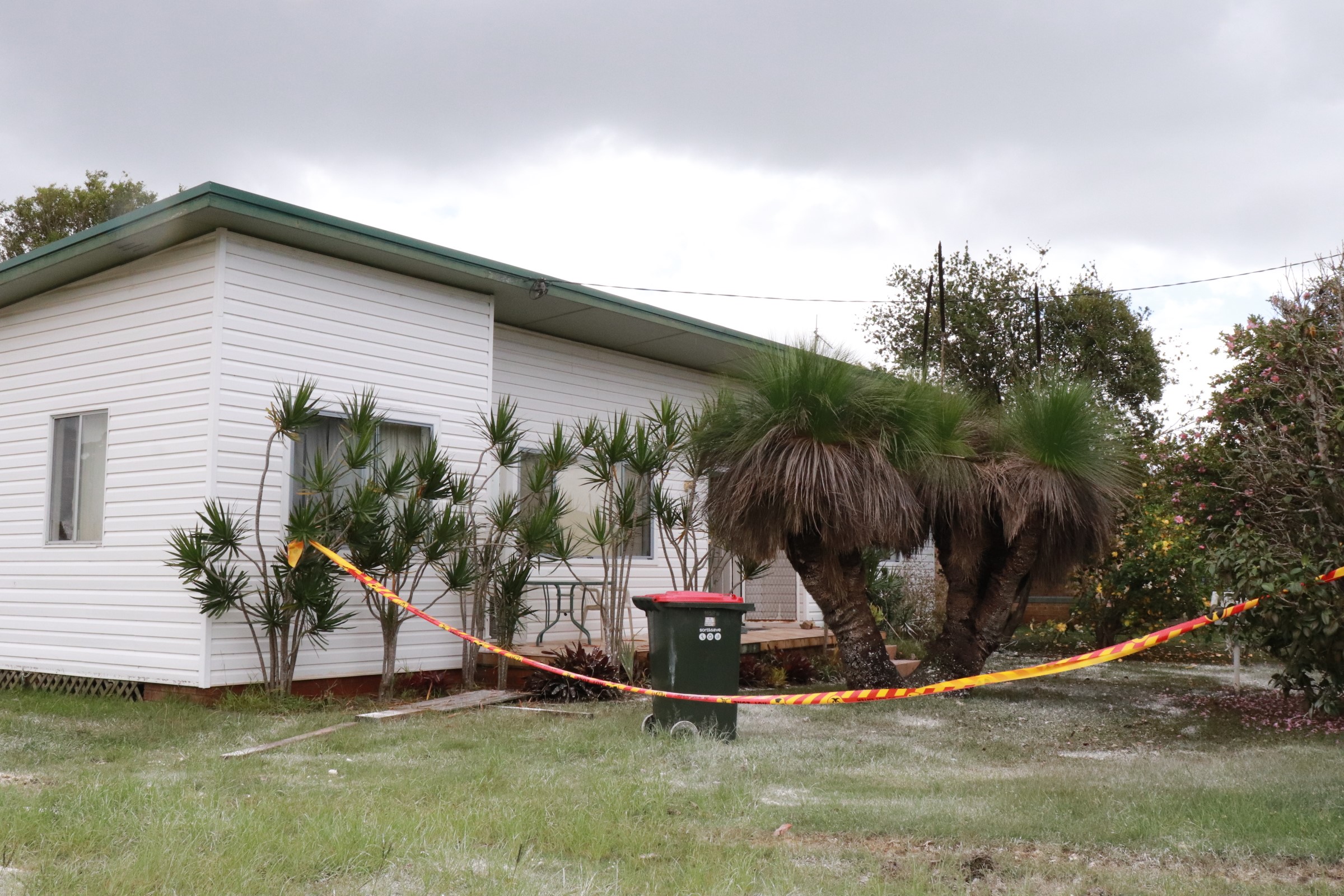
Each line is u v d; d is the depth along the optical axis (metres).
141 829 4.57
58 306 10.95
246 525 9.48
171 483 9.62
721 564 11.94
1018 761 7.34
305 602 9.23
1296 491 8.94
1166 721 9.34
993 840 4.89
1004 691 11.31
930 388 10.69
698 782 6.24
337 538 9.45
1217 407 10.57
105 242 9.72
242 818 4.77
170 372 9.75
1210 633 10.75
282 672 9.43
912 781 6.39
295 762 6.85
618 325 12.79
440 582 10.96
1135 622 15.63
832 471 9.38
